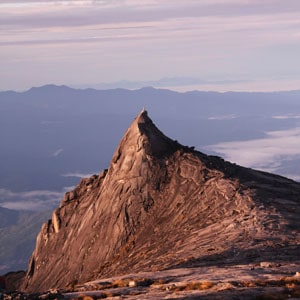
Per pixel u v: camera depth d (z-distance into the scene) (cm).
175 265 5372
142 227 8700
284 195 7881
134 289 3731
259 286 3456
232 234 6222
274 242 5725
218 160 9431
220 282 3678
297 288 3172
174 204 8575
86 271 8900
